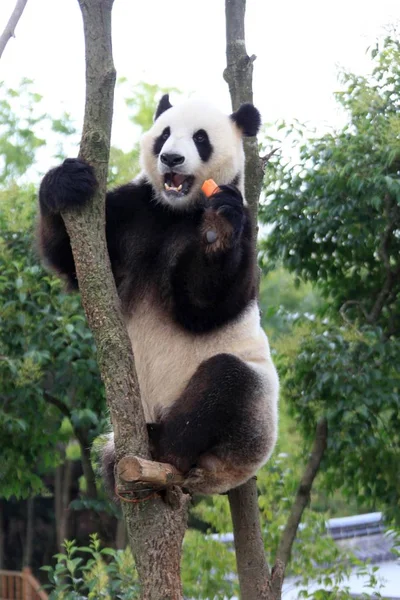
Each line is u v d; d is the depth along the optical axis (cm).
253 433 636
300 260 1165
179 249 651
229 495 795
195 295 621
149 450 589
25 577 1525
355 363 1071
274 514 1135
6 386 1134
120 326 553
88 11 564
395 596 1245
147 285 662
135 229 686
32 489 1409
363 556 1427
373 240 1152
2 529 2180
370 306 1199
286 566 1056
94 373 1148
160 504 552
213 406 620
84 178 561
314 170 1119
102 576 955
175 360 654
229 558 1081
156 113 791
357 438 1064
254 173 819
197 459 628
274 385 676
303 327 1115
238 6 866
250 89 867
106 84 569
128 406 543
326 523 1182
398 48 1151
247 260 625
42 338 1141
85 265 557
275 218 1148
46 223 628
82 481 1778
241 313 662
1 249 1170
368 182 1058
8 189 1332
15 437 1167
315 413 1124
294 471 1195
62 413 1257
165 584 540
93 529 1862
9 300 1152
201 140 712
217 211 584
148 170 714
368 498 1161
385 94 1134
